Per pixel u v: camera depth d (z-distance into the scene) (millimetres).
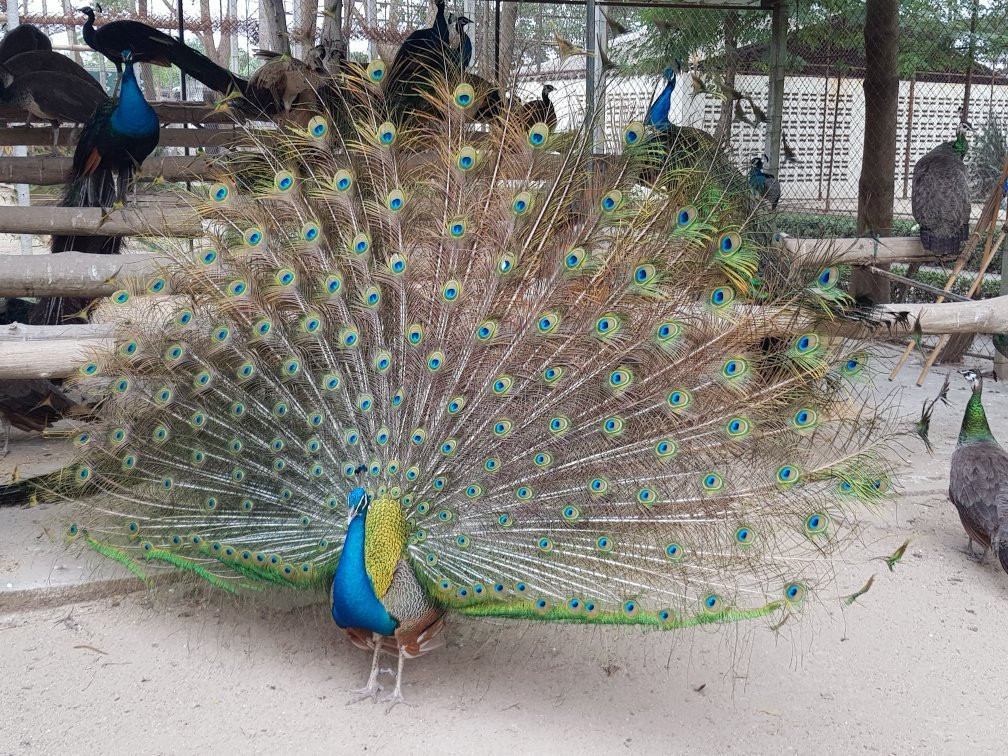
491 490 4027
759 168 9320
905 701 4312
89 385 4867
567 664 4539
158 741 3832
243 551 4105
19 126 10695
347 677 4379
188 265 4570
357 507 3826
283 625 4805
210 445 4480
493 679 4395
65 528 5055
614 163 4324
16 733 3822
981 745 4004
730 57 12719
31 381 6371
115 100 8219
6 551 5230
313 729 3961
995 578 5664
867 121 12453
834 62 15508
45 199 14773
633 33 12938
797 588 3842
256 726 3963
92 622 4734
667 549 3869
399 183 4430
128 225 7215
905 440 7910
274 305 4383
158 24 15562
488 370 4121
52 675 4254
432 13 10797
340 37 8227
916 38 15617
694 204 4227
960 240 9641
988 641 4895
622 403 4047
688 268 4125
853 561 5773
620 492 3990
